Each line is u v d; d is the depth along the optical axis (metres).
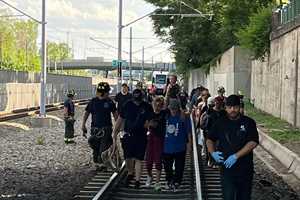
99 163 14.96
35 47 106.88
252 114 35.50
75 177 14.49
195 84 82.94
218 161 7.89
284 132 24.42
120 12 39.69
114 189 12.44
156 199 11.82
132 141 12.78
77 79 72.38
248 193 7.95
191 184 13.38
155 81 77.38
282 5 34.19
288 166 17.31
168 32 73.19
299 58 26.34
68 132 22.44
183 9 70.19
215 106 13.44
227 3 51.12
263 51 36.81
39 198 11.78
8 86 43.16
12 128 29.33
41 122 31.64
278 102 32.34
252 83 44.09
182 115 12.59
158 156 12.80
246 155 7.87
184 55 73.44
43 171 15.55
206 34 69.75
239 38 40.72
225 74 51.41
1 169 15.81
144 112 12.76
